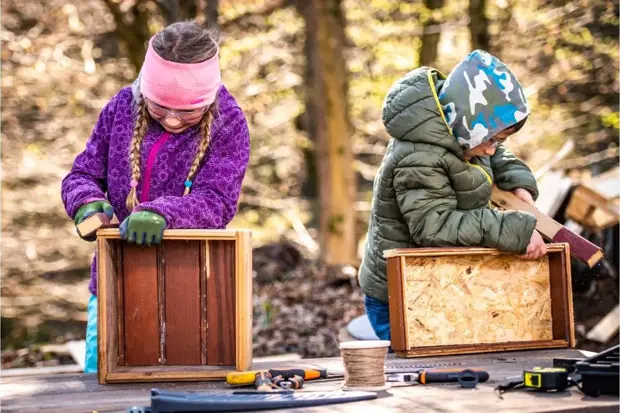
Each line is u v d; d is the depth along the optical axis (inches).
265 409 141.7
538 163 933.2
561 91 916.6
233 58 954.7
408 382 163.3
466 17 885.8
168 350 179.5
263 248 708.7
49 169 927.0
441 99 211.6
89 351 207.2
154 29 863.7
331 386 163.8
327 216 926.4
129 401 155.2
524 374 153.3
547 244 209.9
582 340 441.7
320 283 620.7
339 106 919.7
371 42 1011.3
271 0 890.7
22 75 879.1
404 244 220.8
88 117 932.0
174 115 181.6
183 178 189.3
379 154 1155.9
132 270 179.5
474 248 204.7
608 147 928.9
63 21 884.6
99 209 178.1
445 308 205.8
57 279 998.4
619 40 873.5
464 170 211.0
